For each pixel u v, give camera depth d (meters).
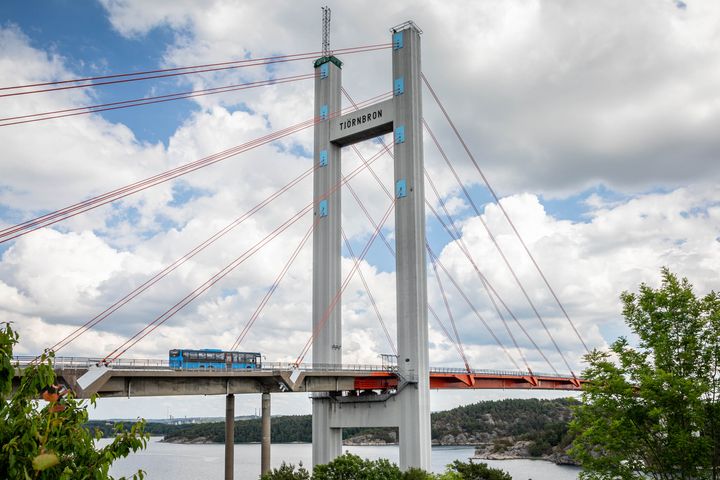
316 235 95.75
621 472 29.36
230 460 66.25
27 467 12.98
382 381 88.38
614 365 30.72
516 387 121.56
